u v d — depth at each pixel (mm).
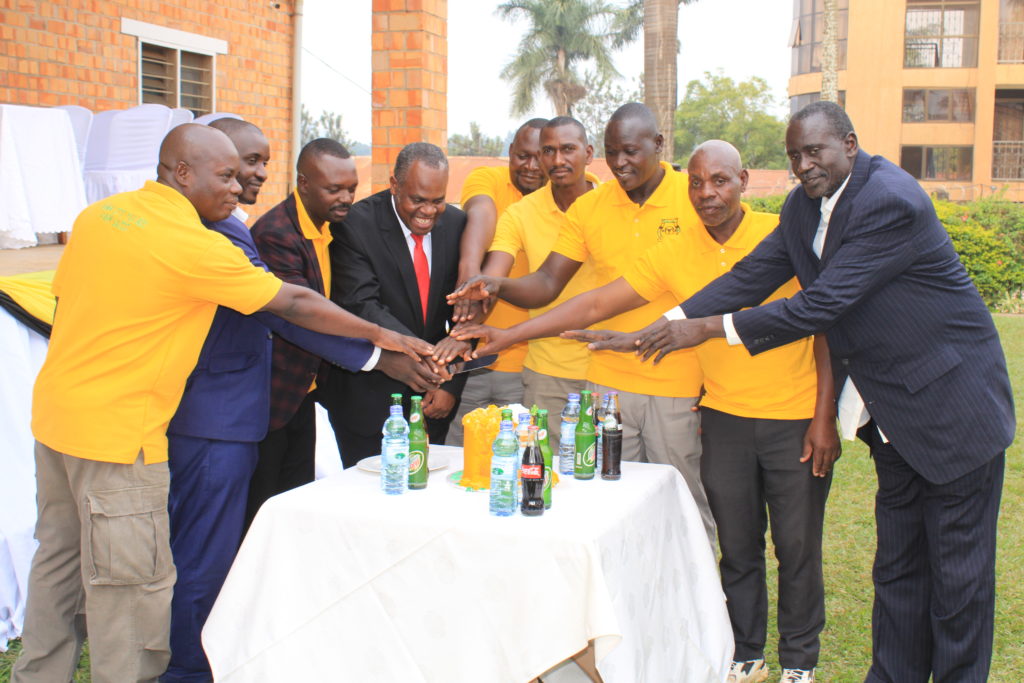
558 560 2756
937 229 3043
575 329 3752
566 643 2750
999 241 16266
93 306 3057
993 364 3111
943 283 3049
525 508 2936
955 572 3156
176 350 3154
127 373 3070
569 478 3373
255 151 3750
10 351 4219
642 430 3893
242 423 3506
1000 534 5086
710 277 3596
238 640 3086
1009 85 33281
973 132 33844
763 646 3697
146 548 3123
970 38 33625
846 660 3842
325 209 3713
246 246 3428
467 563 2861
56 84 9477
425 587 2914
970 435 3059
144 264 3035
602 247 3941
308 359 3895
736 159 3395
